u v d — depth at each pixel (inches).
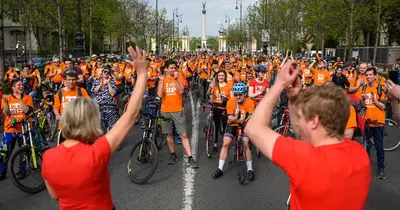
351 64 803.4
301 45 1967.3
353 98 257.6
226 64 514.9
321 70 544.7
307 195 73.2
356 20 1091.3
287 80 82.2
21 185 221.6
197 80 829.8
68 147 97.0
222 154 258.5
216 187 235.9
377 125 258.2
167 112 284.2
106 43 2714.1
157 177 257.0
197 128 424.2
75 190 94.0
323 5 1146.7
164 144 355.6
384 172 271.6
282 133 313.6
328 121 76.0
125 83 600.1
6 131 253.9
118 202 210.7
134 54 101.1
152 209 200.5
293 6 1379.2
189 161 281.7
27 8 1173.1
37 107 375.9
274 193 225.1
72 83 260.8
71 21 1299.2
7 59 1347.2
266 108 82.0
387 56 1455.5
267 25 1668.3
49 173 95.0
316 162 73.4
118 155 313.1
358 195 73.7
